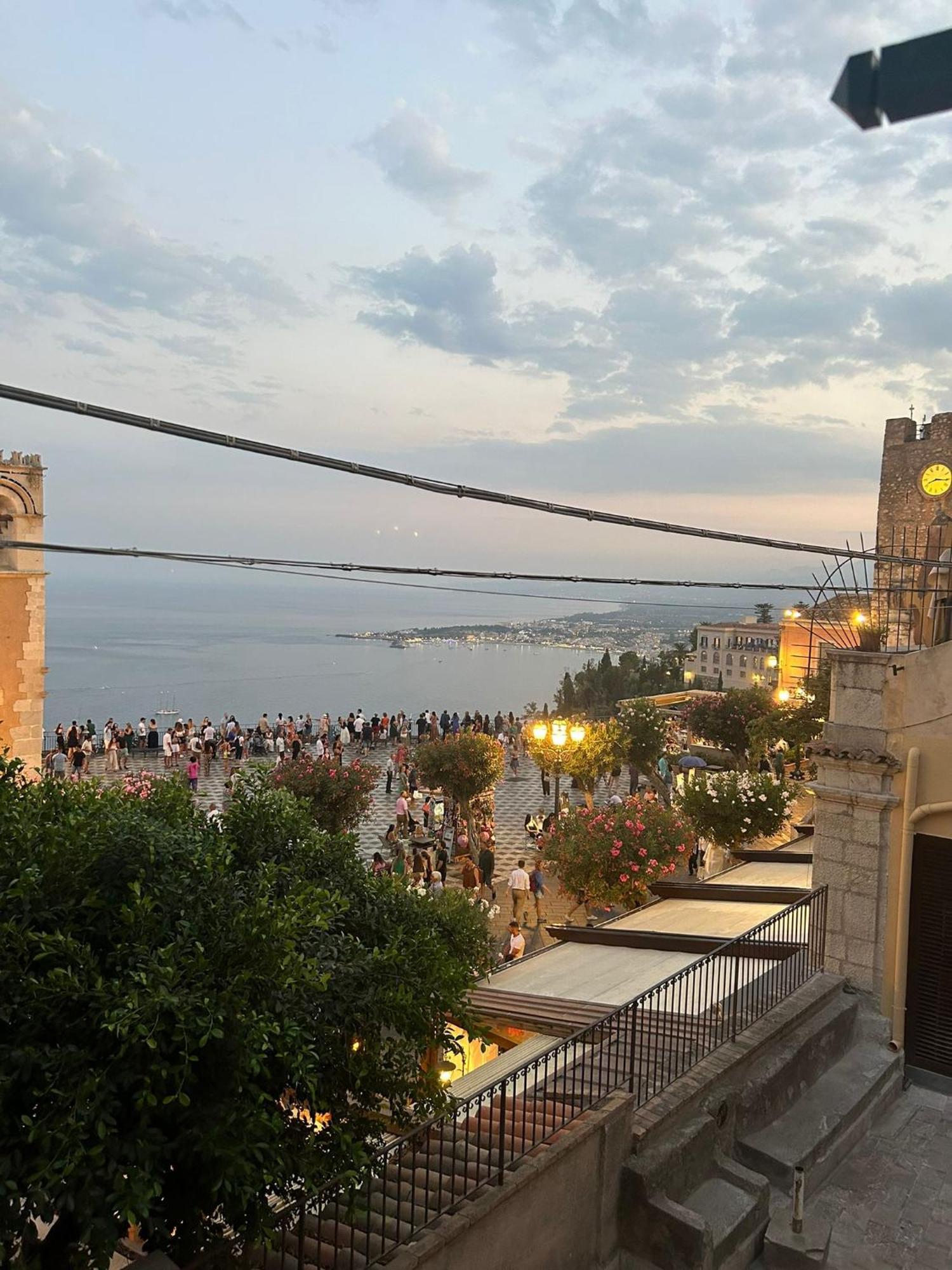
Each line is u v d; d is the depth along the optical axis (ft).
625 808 57.11
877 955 35.81
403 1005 18.39
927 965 34.88
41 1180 12.89
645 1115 24.50
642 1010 30.25
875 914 35.76
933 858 34.71
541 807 97.04
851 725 36.73
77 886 16.38
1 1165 13.07
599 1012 33.37
